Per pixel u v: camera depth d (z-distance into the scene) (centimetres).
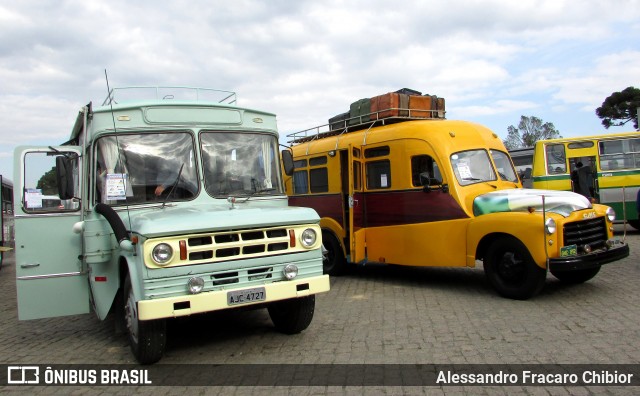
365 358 543
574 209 752
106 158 602
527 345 561
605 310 688
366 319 706
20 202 625
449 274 1038
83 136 655
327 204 1114
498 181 911
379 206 984
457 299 802
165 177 612
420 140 912
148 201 600
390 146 962
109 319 798
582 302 737
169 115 628
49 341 683
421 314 719
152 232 491
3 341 693
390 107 1012
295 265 555
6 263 1800
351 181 1000
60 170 589
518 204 782
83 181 645
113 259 601
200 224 512
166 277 496
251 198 644
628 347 539
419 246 902
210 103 651
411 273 1078
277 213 560
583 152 1617
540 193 803
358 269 1170
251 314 768
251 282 533
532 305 734
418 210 907
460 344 576
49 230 636
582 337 579
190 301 494
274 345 605
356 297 857
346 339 616
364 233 1013
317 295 888
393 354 552
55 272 636
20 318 621
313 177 1169
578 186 1500
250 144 671
